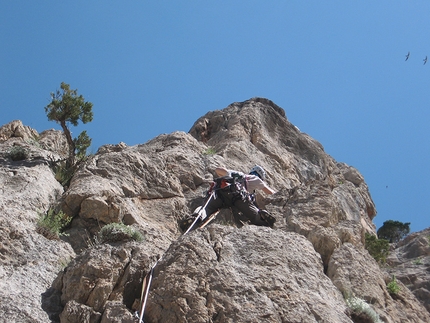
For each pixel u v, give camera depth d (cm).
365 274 1009
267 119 2105
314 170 1995
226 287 790
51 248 970
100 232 960
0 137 1584
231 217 1223
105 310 784
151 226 1134
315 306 791
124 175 1255
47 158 1361
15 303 796
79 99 1463
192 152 1541
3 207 1030
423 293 1327
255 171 1133
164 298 779
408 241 1795
